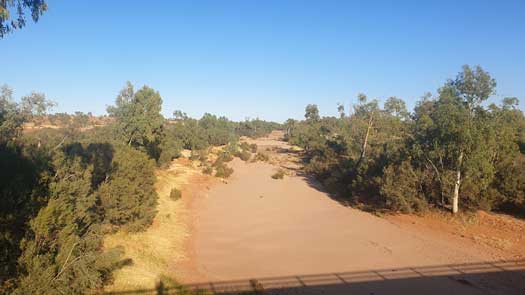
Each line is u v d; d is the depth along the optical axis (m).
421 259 15.24
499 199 21.27
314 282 12.98
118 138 31.56
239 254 16.25
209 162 47.59
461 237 18.03
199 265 14.70
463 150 20.14
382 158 28.34
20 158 10.49
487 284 12.59
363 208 24.97
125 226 16.42
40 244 8.70
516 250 15.91
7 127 17.78
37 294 7.84
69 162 12.31
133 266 12.89
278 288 12.41
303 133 78.06
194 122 71.94
